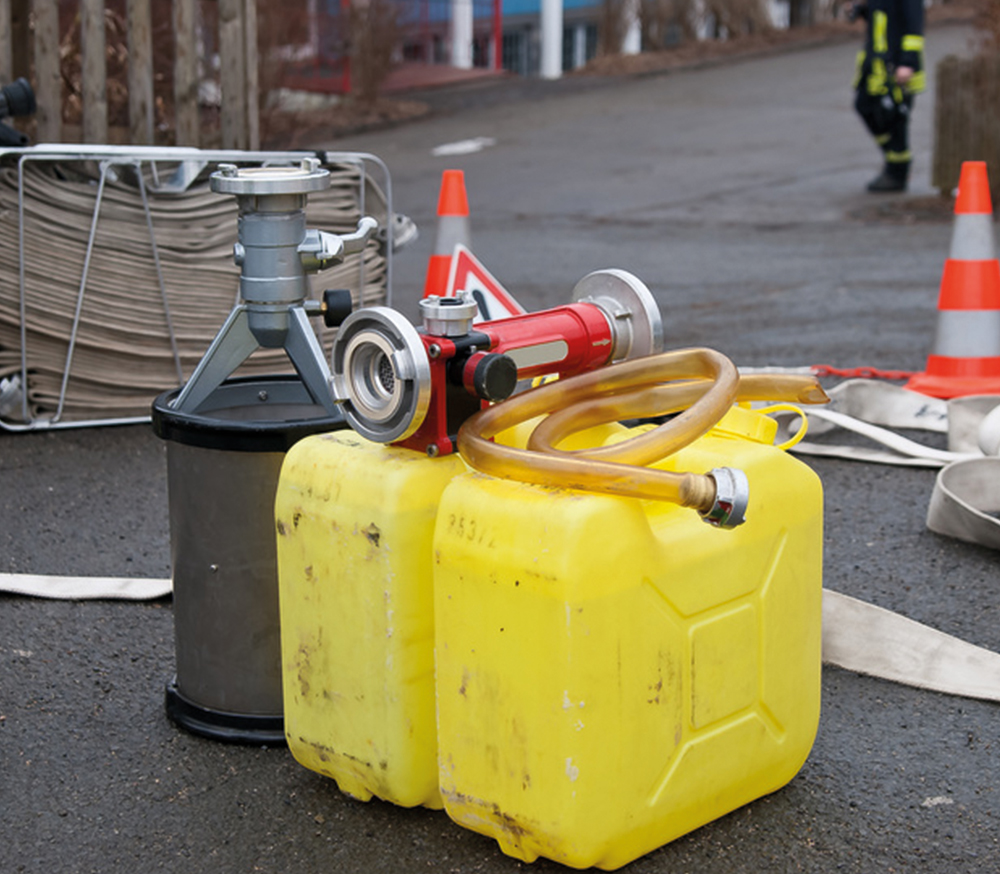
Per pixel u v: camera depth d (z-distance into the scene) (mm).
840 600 3477
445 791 2553
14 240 5145
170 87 7836
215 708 3004
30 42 6957
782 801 2756
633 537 2330
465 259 5137
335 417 2873
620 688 2361
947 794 2775
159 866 2551
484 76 19609
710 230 9898
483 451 2402
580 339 2668
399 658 2535
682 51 21203
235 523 2865
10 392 5246
